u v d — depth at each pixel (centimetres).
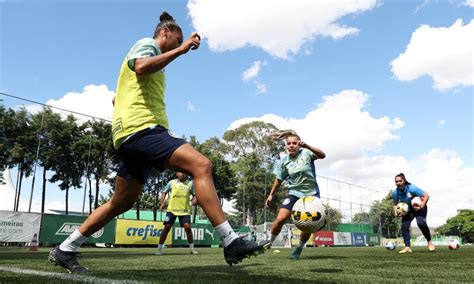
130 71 220
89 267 321
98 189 2675
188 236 761
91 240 1427
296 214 464
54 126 2503
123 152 219
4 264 335
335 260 455
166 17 243
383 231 5106
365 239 2959
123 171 234
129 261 421
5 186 2727
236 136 5012
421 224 788
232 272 267
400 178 792
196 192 197
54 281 192
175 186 748
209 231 1820
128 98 215
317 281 204
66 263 249
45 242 1337
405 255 613
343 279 219
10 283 184
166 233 724
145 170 230
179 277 221
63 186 2630
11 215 1270
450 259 477
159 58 204
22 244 1297
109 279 204
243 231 2061
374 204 3225
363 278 227
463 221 7900
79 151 2578
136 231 1569
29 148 2439
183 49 205
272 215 3728
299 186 513
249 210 3706
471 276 248
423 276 246
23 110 2420
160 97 223
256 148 4938
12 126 2406
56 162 2548
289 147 523
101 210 249
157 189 2711
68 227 1401
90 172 2631
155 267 323
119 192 240
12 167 2505
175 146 202
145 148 205
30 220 1310
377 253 735
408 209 796
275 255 617
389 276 244
